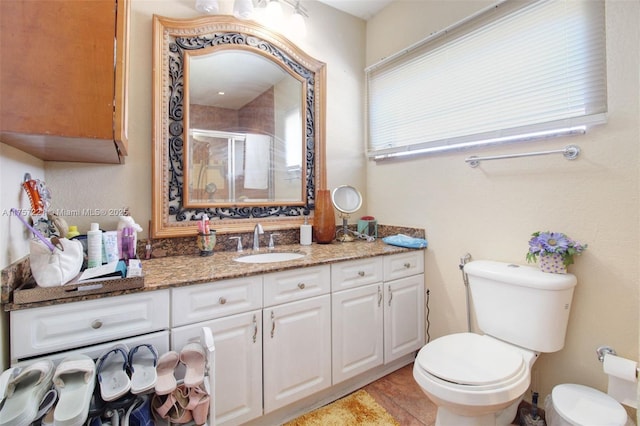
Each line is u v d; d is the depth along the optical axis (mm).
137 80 1578
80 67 880
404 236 2047
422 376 1157
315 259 1567
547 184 1442
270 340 1377
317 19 2221
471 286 1565
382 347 1787
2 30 806
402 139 2176
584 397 1204
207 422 1021
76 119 874
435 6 1945
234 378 1283
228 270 1331
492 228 1661
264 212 1985
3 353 887
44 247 954
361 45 2449
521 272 1390
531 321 1323
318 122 2209
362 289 1699
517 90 1548
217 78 1808
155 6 1631
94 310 1015
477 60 1719
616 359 1174
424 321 2002
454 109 1838
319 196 2086
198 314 1204
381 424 1450
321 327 1541
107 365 983
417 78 2062
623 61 1215
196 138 1737
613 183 1246
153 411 966
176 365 1050
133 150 1569
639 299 1187
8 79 806
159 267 1389
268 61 1983
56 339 960
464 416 1137
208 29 1749
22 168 1086
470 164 1758
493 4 1609
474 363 1180
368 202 2469
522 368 1158
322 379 1542
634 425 1124
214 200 1797
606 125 1262
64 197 1424
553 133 1401
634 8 1188
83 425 816
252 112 1932
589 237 1312
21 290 913
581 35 1330
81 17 883
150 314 1108
